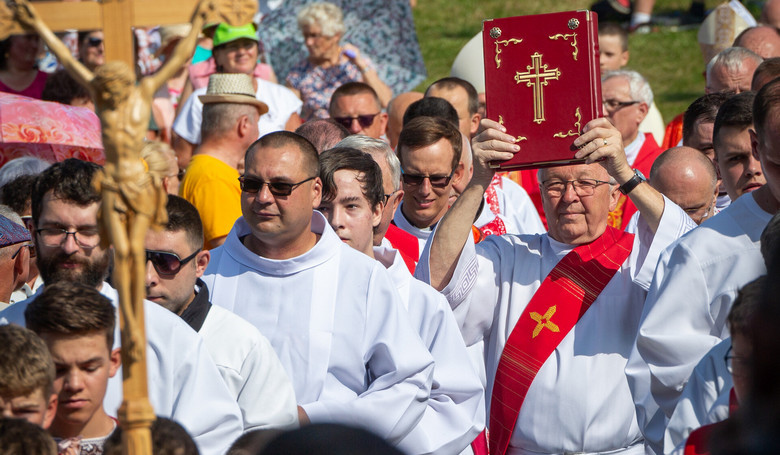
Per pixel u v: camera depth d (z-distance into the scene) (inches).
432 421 644.1
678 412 518.6
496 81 668.7
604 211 721.0
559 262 719.1
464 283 698.2
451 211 694.5
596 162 674.2
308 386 621.9
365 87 1143.6
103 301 482.9
